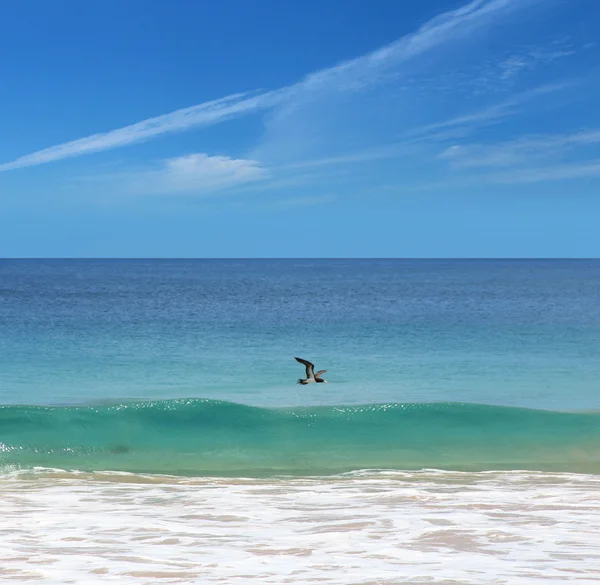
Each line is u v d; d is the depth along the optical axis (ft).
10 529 26.84
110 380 82.07
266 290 313.32
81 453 50.72
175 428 55.47
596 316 167.02
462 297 254.27
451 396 74.08
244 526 27.50
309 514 30.25
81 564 21.07
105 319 156.15
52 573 19.94
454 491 36.99
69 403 69.15
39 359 96.48
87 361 95.09
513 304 212.84
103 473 45.03
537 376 85.66
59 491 37.58
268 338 121.70
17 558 21.84
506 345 113.19
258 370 89.15
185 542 24.48
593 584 18.79
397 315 171.32
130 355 100.63
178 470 47.70
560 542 24.43
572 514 29.99
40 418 54.65
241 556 22.29
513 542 24.43
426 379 83.61
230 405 58.90
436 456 51.31
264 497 35.19
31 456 50.03
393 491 36.83
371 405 60.03
